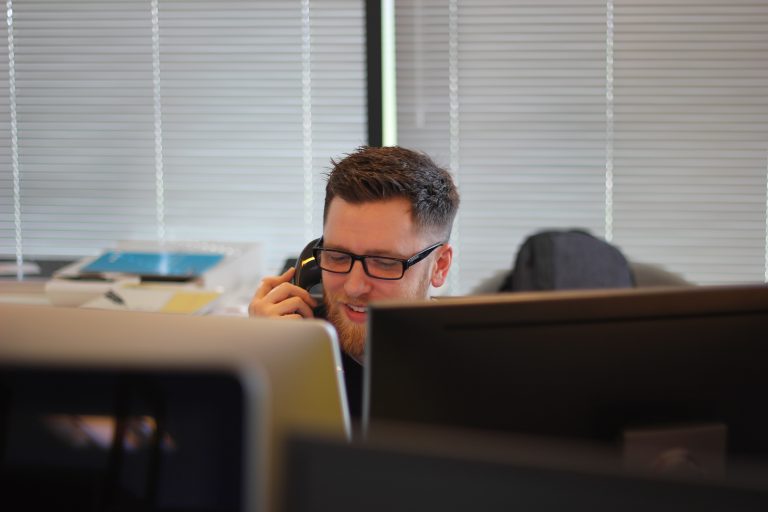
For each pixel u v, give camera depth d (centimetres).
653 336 104
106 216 361
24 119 357
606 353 103
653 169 346
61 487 86
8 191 362
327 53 346
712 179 345
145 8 347
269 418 97
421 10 344
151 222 360
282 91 349
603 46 339
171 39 348
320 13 343
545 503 63
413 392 100
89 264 279
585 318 103
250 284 303
